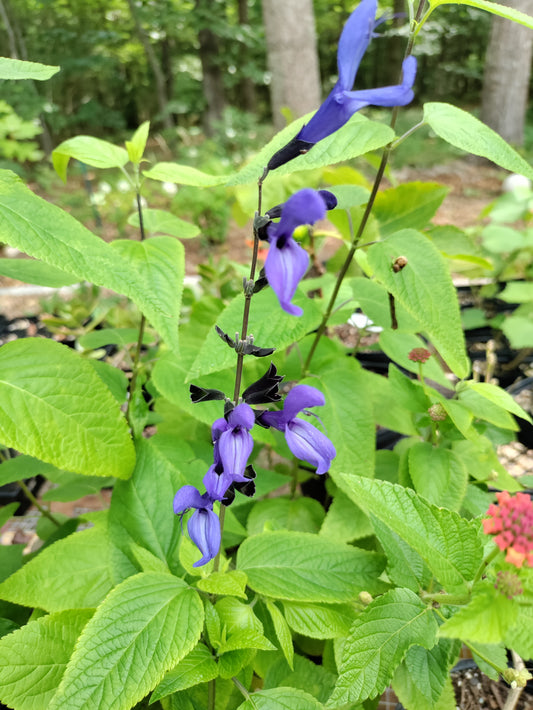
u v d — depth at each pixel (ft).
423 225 1.55
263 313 1.08
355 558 1.00
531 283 2.19
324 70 14.78
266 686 1.05
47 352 0.93
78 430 0.91
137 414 1.23
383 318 1.26
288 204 0.62
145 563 0.93
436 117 0.95
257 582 0.95
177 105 10.28
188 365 1.29
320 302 1.58
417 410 1.20
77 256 0.78
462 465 1.14
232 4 12.08
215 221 5.28
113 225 6.05
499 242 2.40
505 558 0.68
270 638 1.10
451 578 0.79
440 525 0.81
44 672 0.87
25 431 0.87
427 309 0.97
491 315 2.68
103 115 11.19
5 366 0.90
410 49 0.91
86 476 1.43
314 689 1.05
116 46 11.35
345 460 1.19
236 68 11.09
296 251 0.64
